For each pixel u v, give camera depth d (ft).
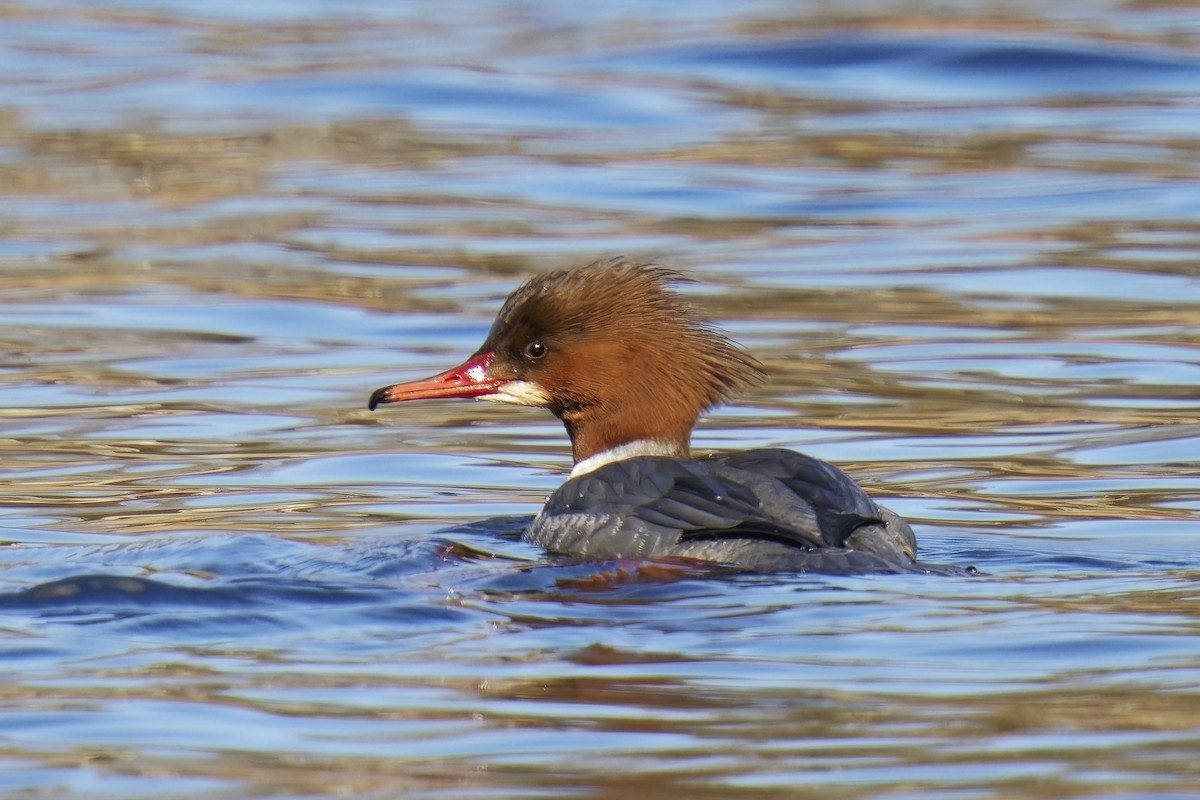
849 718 25.29
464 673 27.40
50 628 29.63
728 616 29.86
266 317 59.00
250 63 97.25
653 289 39.91
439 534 37.45
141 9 111.24
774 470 35.32
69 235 69.36
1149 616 29.71
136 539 37.58
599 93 90.02
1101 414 48.08
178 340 56.59
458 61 96.12
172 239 68.64
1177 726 24.72
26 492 42.14
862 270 62.90
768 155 79.61
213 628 29.68
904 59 94.58
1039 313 57.67
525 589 31.81
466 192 74.79
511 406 51.78
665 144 82.23
